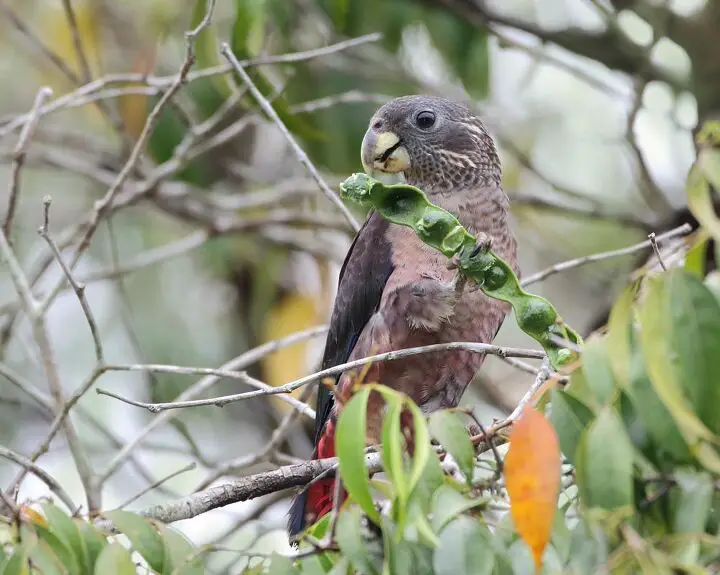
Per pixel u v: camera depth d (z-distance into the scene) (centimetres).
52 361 810
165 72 1205
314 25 1165
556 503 424
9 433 1234
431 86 1181
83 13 1255
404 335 830
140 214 1335
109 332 1298
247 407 1284
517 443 430
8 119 998
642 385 452
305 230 1309
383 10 1123
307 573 472
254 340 1285
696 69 1082
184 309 1310
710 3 1059
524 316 582
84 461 790
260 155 1365
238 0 876
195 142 1091
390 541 455
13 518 469
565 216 1181
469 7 1120
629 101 1117
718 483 447
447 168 889
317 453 837
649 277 457
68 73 1008
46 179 1383
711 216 474
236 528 881
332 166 1145
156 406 575
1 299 1276
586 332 1062
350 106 1148
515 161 1359
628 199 1389
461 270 619
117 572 438
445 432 466
